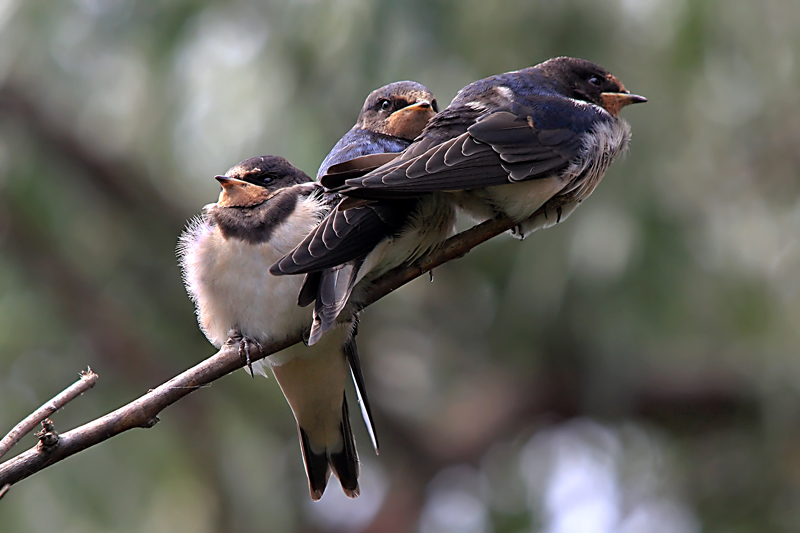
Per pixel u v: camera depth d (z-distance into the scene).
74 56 13.25
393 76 11.32
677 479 14.24
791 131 12.21
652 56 11.76
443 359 15.24
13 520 12.15
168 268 14.78
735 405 14.43
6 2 12.98
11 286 13.80
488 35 11.48
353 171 6.06
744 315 12.64
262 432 14.24
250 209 7.04
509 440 15.39
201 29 12.15
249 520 13.63
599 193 11.84
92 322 14.21
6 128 14.00
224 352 5.95
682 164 12.21
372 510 15.62
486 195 6.55
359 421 15.47
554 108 7.00
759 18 11.70
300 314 6.82
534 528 14.13
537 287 12.16
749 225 12.70
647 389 14.49
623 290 12.06
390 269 6.62
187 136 12.83
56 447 5.24
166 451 13.44
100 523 12.58
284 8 11.84
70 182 14.48
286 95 11.92
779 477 13.78
